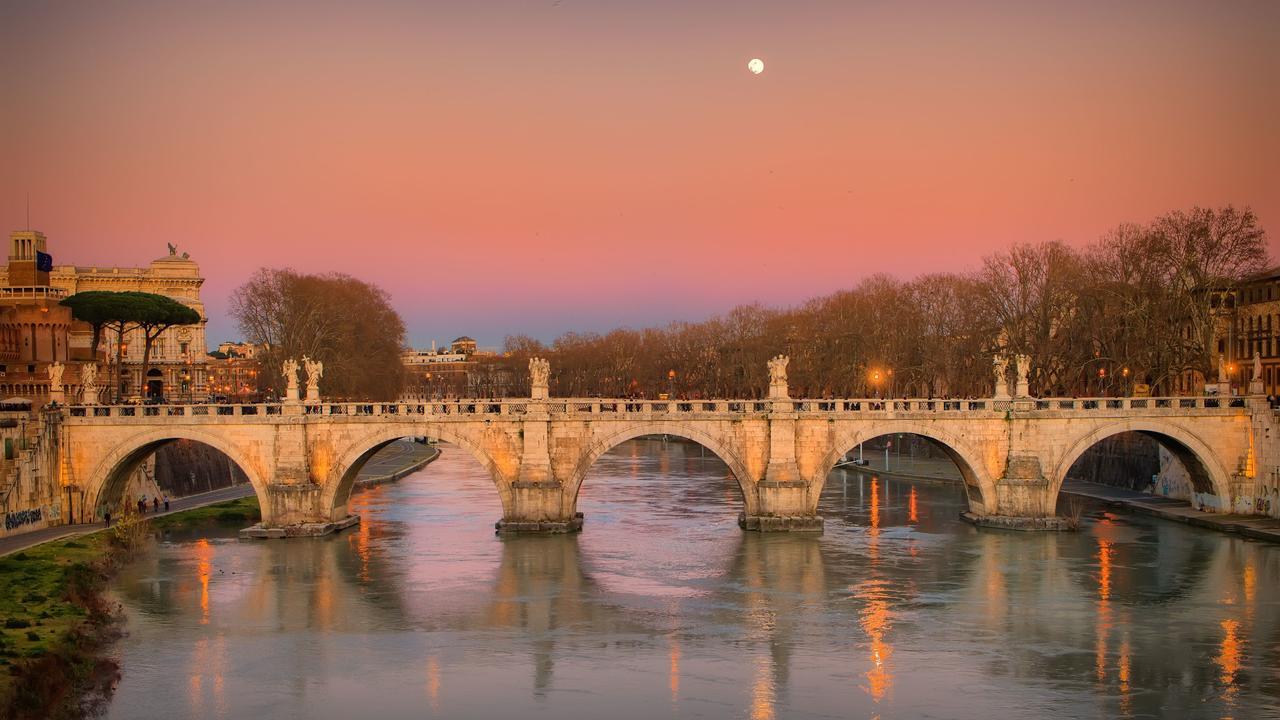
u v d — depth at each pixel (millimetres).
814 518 110688
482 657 75438
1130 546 104500
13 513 101938
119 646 77125
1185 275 136000
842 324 186375
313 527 108875
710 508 131375
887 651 76188
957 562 99188
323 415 109938
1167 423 112438
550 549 105000
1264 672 71875
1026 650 76188
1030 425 111562
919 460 176500
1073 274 151250
